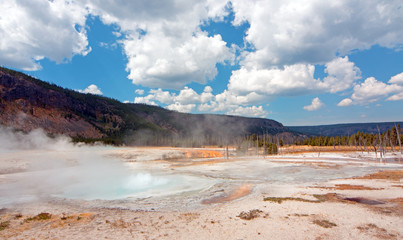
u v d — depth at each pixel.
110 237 10.91
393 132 97.81
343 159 58.41
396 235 10.57
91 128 167.12
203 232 11.41
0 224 12.93
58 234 11.34
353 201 16.75
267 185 25.00
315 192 20.19
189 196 20.69
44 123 141.75
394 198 17.27
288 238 10.44
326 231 11.16
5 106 136.00
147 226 12.51
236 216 13.91
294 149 98.94
